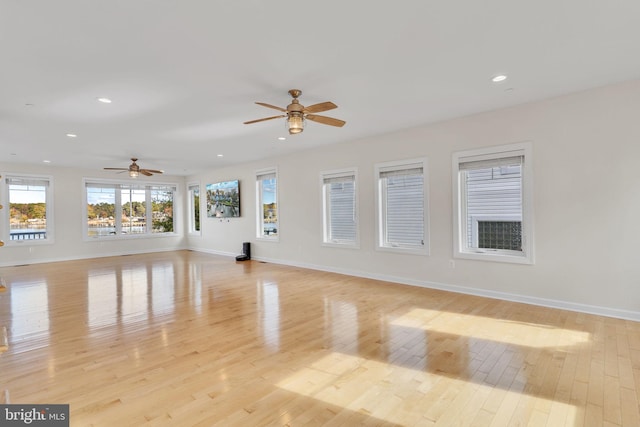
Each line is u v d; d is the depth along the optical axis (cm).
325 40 247
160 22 219
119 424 190
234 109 394
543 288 396
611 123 349
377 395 218
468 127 449
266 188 780
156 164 816
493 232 445
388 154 538
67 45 244
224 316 379
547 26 234
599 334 309
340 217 628
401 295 458
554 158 384
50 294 485
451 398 213
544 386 224
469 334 316
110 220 908
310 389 226
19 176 763
